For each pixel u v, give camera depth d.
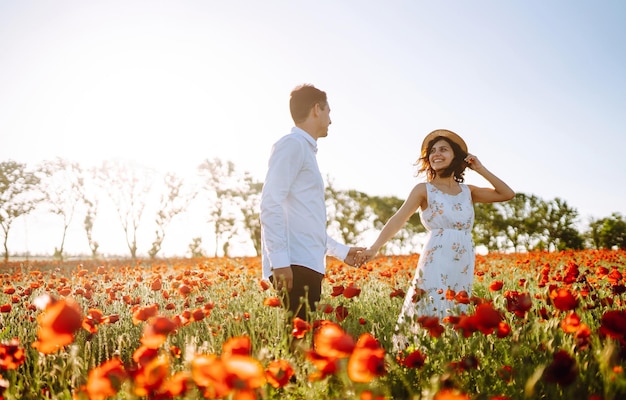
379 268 10.03
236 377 1.41
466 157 4.25
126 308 5.14
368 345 1.80
